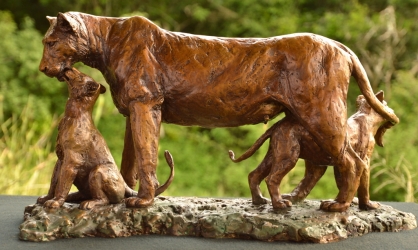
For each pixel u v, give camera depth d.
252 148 4.67
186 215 4.39
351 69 4.61
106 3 12.62
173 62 4.51
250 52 4.52
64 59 4.46
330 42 4.57
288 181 9.12
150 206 4.42
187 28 13.43
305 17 12.52
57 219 4.20
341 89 4.46
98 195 4.40
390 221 4.55
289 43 4.49
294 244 4.11
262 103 4.51
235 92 4.48
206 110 4.54
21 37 11.24
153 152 4.45
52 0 12.47
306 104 4.40
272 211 4.44
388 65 11.88
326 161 4.60
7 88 11.01
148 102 4.45
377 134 5.02
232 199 5.10
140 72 4.45
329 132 4.39
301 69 4.42
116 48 4.55
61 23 4.45
